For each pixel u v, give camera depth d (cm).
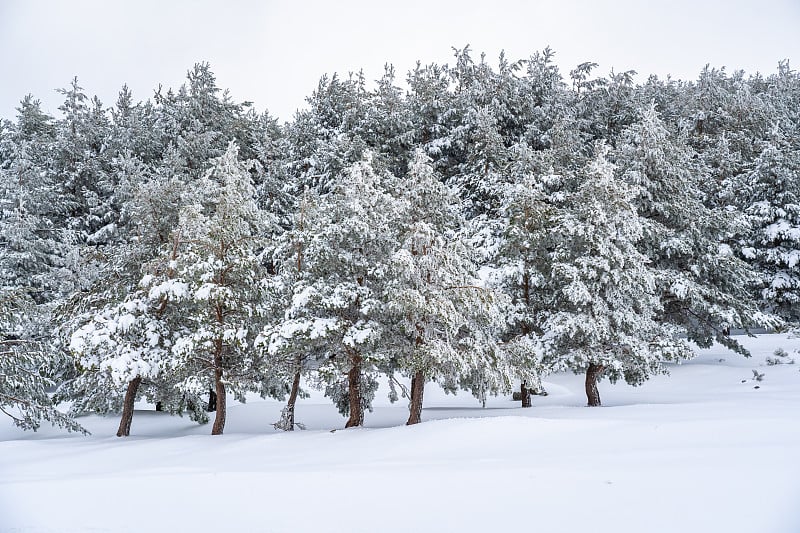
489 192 3384
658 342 2328
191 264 2030
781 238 3506
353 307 1969
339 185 2016
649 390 2867
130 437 2181
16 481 1160
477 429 1439
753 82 6662
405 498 868
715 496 773
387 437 1512
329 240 1900
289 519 804
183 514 852
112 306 2223
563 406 2314
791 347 3528
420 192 2017
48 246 3434
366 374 2162
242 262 2016
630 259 2253
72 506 916
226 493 962
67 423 2209
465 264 1977
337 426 2428
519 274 2412
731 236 3434
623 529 683
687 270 3091
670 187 3020
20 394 2183
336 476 1029
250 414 2848
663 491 809
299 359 2061
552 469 970
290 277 2092
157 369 2016
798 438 1107
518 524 726
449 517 770
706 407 1691
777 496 757
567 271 2241
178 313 2212
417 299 1709
